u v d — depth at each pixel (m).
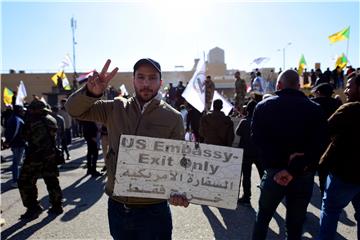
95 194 7.01
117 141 2.51
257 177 8.46
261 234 3.46
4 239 4.75
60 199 5.81
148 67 2.50
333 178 3.67
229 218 5.49
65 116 13.97
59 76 25.45
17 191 7.48
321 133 3.31
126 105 2.58
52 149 5.73
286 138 3.30
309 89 18.55
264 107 3.44
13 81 41.69
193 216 5.60
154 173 2.45
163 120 2.52
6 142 7.83
